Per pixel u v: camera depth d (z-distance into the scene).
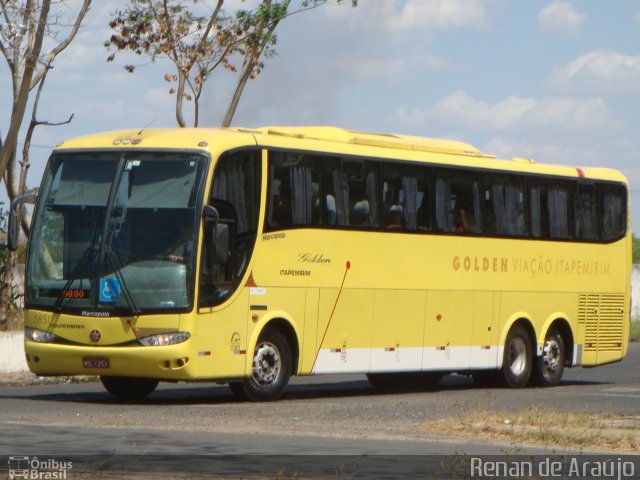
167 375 20.30
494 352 26.91
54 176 21.45
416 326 25.03
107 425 17.31
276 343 22.11
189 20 34.16
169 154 20.84
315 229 22.80
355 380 31.16
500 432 16.98
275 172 22.05
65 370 20.86
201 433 16.42
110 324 20.42
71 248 20.92
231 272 21.08
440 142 26.34
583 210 29.25
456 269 25.95
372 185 24.12
